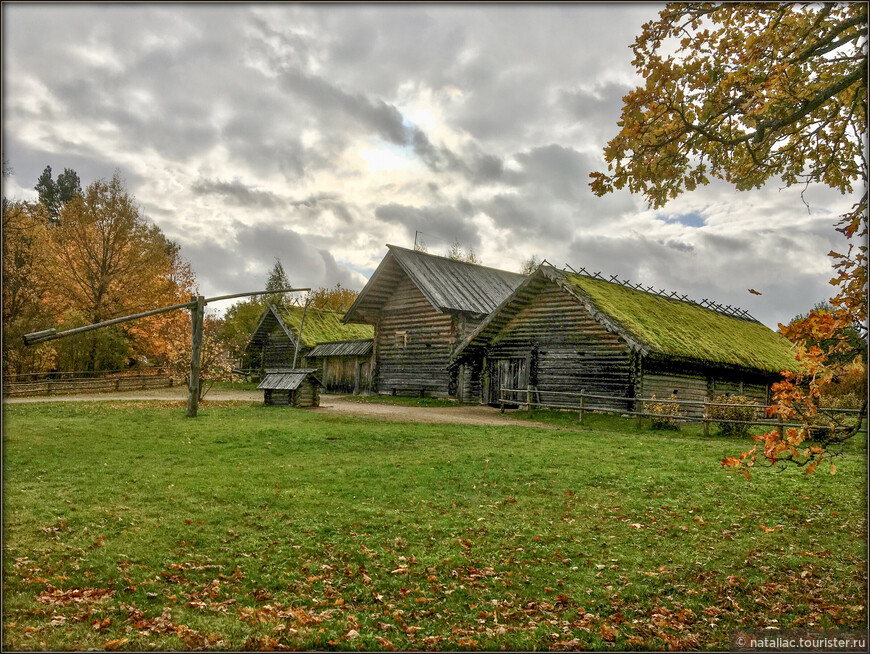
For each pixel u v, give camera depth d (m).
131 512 9.67
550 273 24.00
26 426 17.52
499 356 26.33
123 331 42.03
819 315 5.48
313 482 11.89
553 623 6.55
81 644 5.60
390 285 34.84
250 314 56.84
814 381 5.55
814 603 6.98
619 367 22.27
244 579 7.36
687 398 23.67
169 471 12.58
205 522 9.33
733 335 28.81
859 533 9.16
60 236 40.03
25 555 7.65
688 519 9.95
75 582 6.98
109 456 13.86
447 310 30.23
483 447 15.65
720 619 6.69
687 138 7.61
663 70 6.91
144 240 41.84
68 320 37.12
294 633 6.06
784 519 9.88
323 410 24.16
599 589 7.36
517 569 7.92
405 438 16.92
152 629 5.99
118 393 33.72
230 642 5.81
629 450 15.17
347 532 9.07
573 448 15.48
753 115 6.69
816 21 6.65
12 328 33.62
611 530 9.44
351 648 5.84
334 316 47.66
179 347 34.91
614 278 27.25
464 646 5.97
